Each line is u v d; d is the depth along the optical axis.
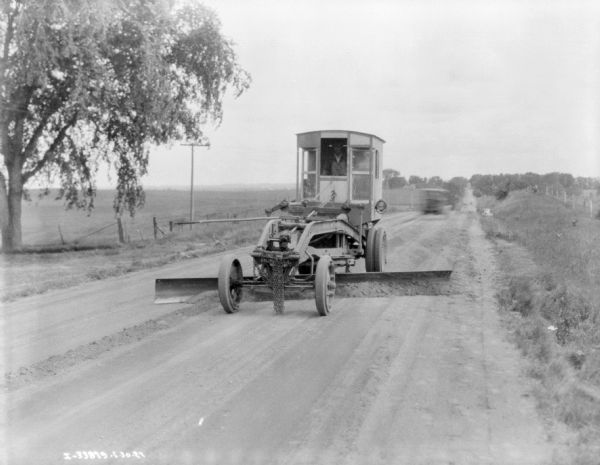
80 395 5.89
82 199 25.12
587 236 18.03
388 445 4.72
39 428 5.11
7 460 4.50
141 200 25.81
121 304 10.67
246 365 6.81
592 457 4.45
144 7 21.83
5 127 21.58
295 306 10.30
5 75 19.92
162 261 17.12
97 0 19.73
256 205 63.66
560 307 9.37
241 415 5.33
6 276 14.10
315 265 10.72
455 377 6.32
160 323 8.96
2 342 7.97
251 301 10.62
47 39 19.33
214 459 4.50
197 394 5.87
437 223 34.84
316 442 4.78
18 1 19.31
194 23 23.67
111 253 19.91
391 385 6.08
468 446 4.69
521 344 7.46
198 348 7.57
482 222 32.78
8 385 6.20
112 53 21.39
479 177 91.69
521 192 54.84
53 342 7.94
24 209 63.03
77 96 20.34
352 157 12.94
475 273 13.77
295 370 6.61
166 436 4.92
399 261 16.20
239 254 19.05
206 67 24.03
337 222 11.52
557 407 5.38
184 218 43.28
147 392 5.94
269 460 4.49
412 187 79.75
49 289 12.48
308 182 13.30
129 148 24.39
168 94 22.88
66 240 30.16
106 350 7.51
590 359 6.76
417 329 8.49
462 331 8.36
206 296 10.84
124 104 22.33
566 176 46.97
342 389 5.97
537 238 19.75
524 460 4.46
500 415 5.29
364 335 8.16
